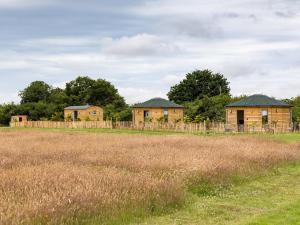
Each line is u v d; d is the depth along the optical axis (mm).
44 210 8805
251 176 16234
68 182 11062
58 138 30297
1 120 91875
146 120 60875
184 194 12195
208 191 13633
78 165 15320
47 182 11016
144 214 10367
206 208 11656
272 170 18266
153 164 15117
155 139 28484
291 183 15781
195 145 23984
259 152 20656
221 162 16266
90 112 75188
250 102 51750
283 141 30891
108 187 11070
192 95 90250
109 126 61125
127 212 10086
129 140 27844
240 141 28031
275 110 50625
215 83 90062
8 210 8445
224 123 53688
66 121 70812
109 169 13766
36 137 31234
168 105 61125
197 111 63938
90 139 29156
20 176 11578
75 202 9578
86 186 10609
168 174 13602
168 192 11602
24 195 9820
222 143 25344
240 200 12781
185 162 15555
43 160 16531
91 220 9297
